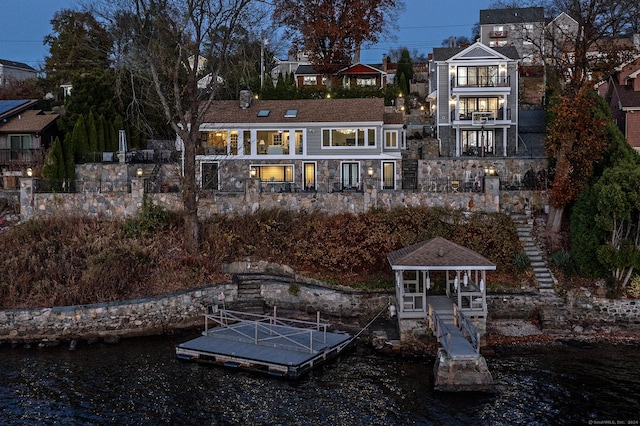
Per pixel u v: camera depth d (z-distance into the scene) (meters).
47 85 57.06
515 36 70.06
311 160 38.19
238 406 18.12
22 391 19.30
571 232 28.47
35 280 26.77
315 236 29.97
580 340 23.59
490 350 22.34
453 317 22.91
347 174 38.22
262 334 23.62
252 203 32.28
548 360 21.45
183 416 17.50
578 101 29.09
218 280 28.17
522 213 32.16
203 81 47.50
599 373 20.17
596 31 30.00
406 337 23.14
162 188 34.03
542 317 24.94
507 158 36.19
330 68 52.25
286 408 17.97
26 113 43.75
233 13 28.53
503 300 25.97
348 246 29.39
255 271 29.62
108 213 31.95
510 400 18.22
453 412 17.53
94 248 28.67
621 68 40.34
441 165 36.81
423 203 31.45
